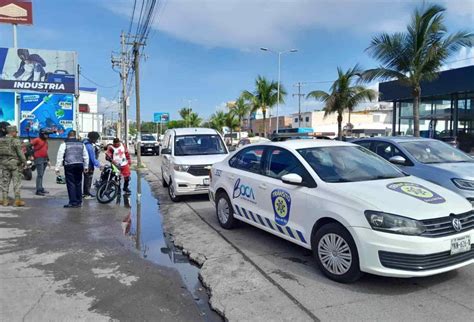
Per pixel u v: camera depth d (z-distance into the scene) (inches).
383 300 159.0
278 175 223.5
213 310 157.2
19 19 824.3
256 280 182.5
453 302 156.5
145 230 284.7
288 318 145.9
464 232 165.8
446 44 674.2
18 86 776.9
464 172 275.0
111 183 392.2
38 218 314.7
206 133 444.8
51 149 792.9
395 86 1087.6
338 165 210.2
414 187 186.9
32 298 164.6
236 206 260.2
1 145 351.3
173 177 388.8
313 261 207.2
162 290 176.1
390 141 335.3
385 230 159.5
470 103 922.7
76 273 194.5
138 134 830.5
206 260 212.1
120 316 150.4
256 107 1406.3
